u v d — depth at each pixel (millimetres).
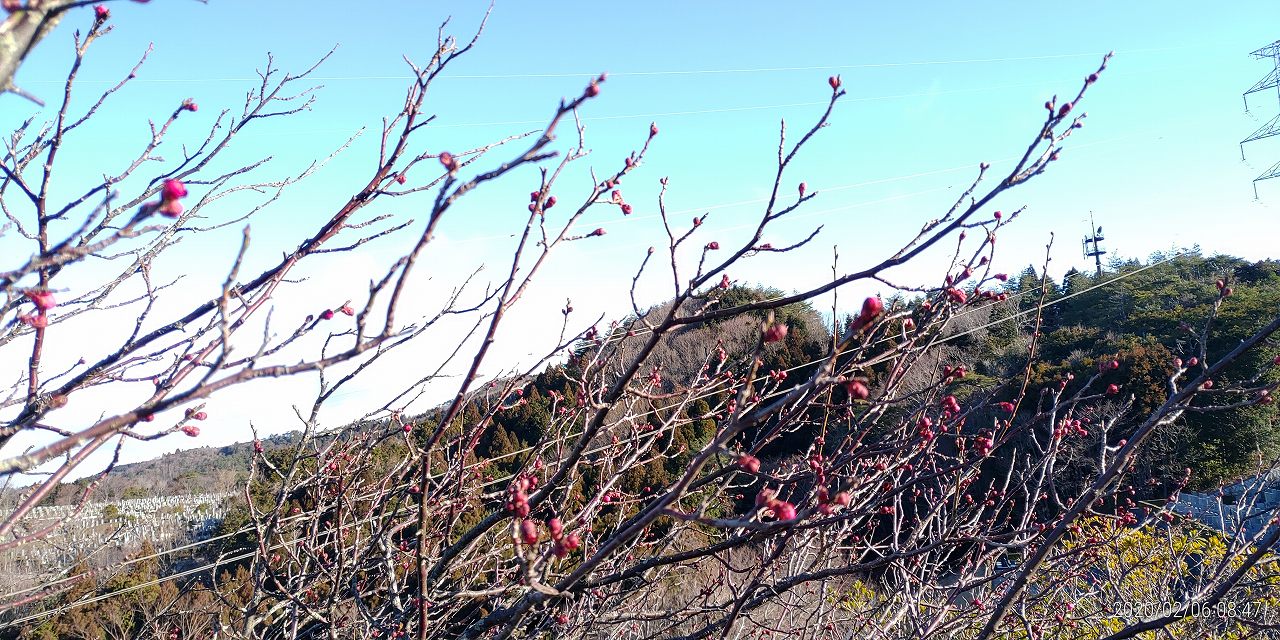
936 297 2648
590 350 3717
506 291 1974
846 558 5105
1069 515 2215
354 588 2959
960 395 12656
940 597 4125
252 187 2637
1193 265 23062
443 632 3145
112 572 4836
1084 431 3721
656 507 1830
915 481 2953
